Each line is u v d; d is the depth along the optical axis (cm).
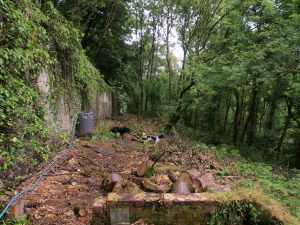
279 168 1054
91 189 543
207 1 1608
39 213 429
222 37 1644
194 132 1741
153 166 586
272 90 1494
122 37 2264
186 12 1831
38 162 625
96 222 393
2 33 452
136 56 2731
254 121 1742
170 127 1538
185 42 1833
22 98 474
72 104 931
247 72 1216
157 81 2825
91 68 1275
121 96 2573
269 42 1160
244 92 1791
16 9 486
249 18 1298
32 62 548
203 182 473
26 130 499
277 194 555
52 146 712
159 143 1012
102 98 1712
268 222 392
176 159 775
